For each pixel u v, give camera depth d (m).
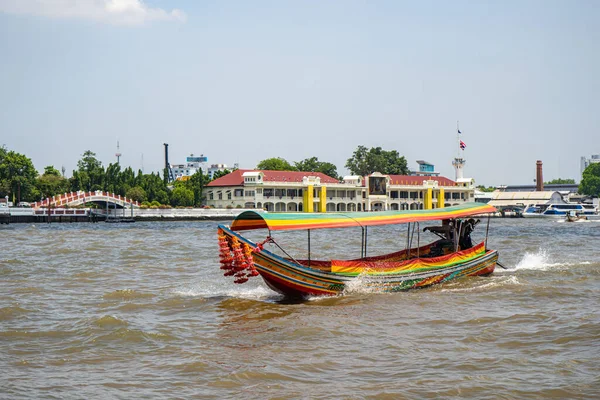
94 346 18.11
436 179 159.12
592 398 13.91
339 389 14.52
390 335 18.98
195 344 18.31
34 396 14.20
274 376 15.40
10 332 19.55
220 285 28.61
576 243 53.50
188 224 101.88
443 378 15.13
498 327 19.70
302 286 23.89
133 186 133.88
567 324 19.91
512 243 53.59
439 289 26.47
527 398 13.96
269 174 136.12
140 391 14.52
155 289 27.59
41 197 126.00
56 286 28.80
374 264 25.52
